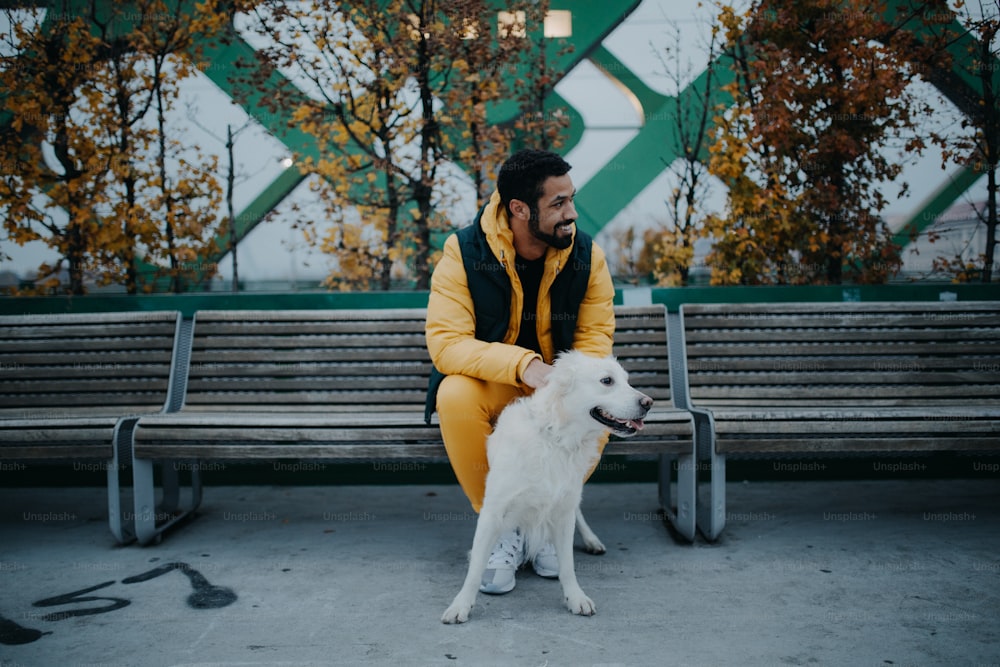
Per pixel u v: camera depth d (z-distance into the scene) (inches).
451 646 84.6
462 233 106.6
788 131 158.1
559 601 98.3
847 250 161.8
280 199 170.6
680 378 134.3
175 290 169.5
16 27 157.5
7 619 92.7
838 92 157.0
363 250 172.4
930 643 83.8
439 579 106.7
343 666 79.7
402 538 125.5
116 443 114.8
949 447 110.0
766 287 148.2
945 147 160.2
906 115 159.5
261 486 158.7
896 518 131.4
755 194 160.1
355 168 167.3
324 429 111.9
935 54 156.7
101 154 162.2
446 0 157.8
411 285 172.9
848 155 159.0
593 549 116.1
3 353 134.4
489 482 93.7
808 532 124.6
